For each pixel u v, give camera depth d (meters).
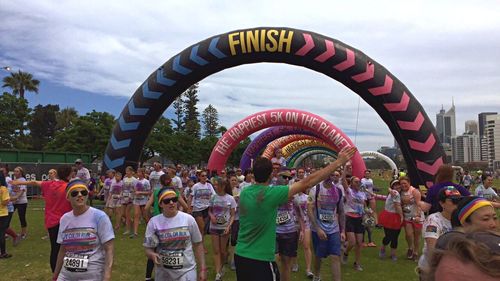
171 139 44.06
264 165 3.36
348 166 6.83
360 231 6.75
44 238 9.06
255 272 3.19
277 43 11.68
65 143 35.78
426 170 10.68
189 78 12.65
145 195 9.53
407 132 10.93
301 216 6.08
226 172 8.47
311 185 3.15
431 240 3.29
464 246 1.11
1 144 30.05
